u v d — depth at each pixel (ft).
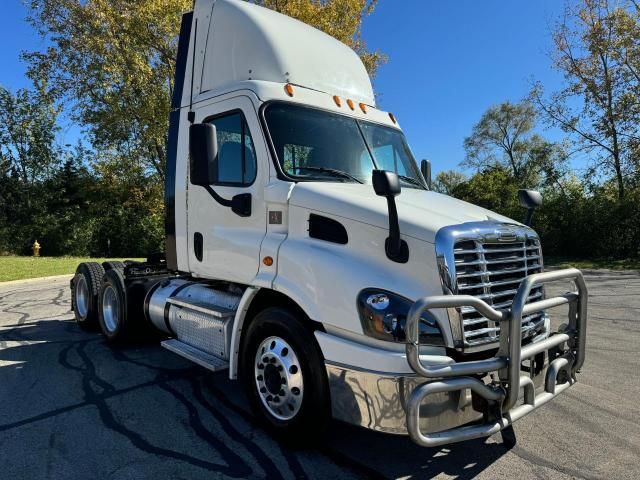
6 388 16.40
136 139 96.27
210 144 13.06
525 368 11.66
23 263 68.49
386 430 10.10
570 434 13.07
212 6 16.62
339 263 11.36
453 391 10.05
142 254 107.96
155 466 11.32
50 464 11.39
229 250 14.51
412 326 9.29
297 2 74.38
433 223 10.94
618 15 73.26
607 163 77.82
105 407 14.82
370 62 83.05
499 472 11.11
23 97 117.50
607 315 28.84
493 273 11.23
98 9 79.41
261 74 14.99
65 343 22.43
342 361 10.81
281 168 13.47
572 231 74.64
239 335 13.79
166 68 81.92
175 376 17.71
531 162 101.04
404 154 16.93
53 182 116.37
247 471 11.12
